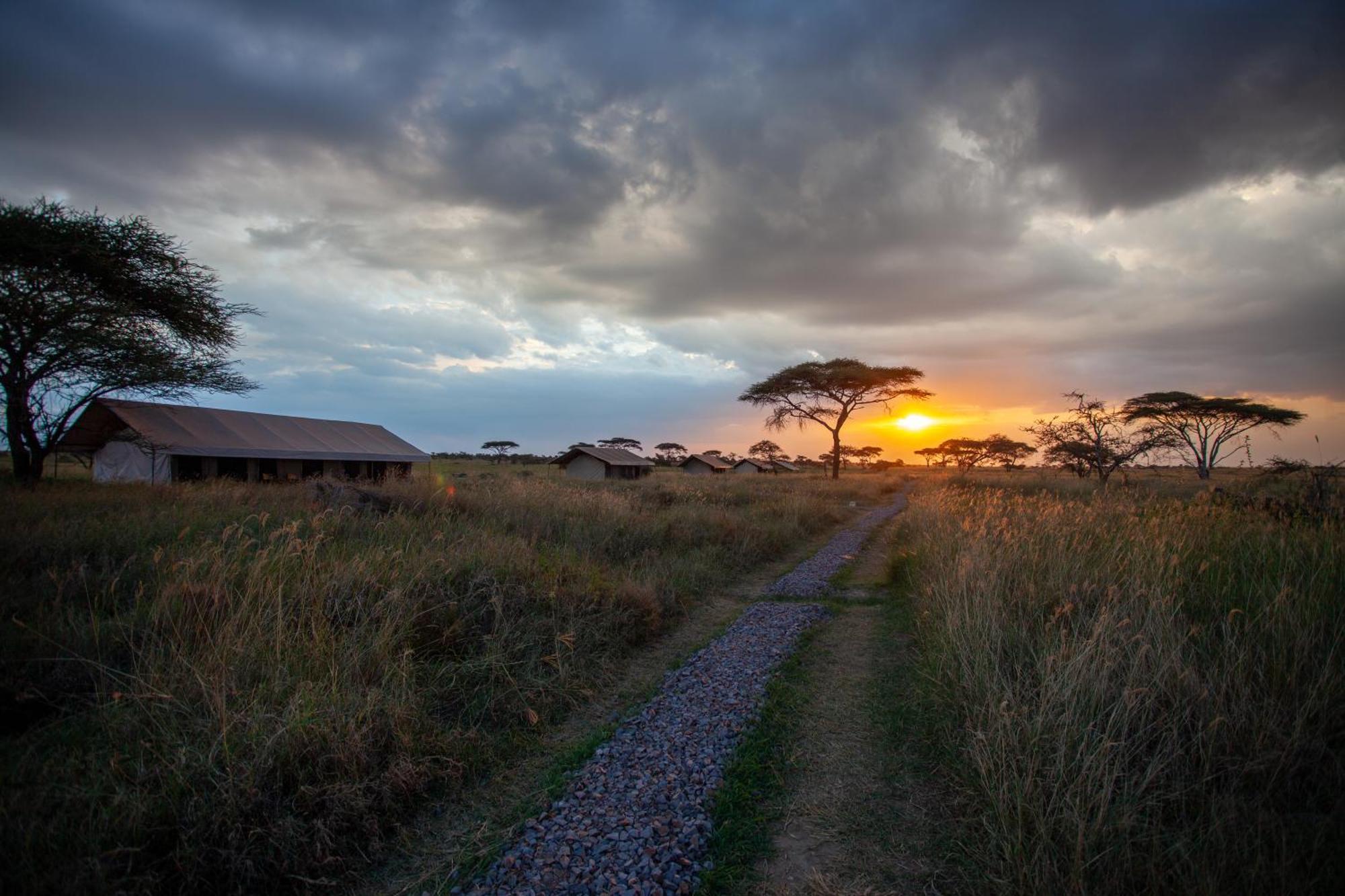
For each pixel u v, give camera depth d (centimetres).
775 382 3878
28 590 522
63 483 1413
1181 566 523
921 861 291
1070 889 237
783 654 597
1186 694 334
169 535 697
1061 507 909
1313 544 514
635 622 668
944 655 473
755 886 276
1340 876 227
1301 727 295
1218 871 231
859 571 1074
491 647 517
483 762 398
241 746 337
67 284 1415
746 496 1953
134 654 416
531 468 5100
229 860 279
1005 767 313
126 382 1617
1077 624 456
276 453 2309
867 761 392
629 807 336
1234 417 3234
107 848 274
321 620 493
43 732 353
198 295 1669
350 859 300
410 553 676
